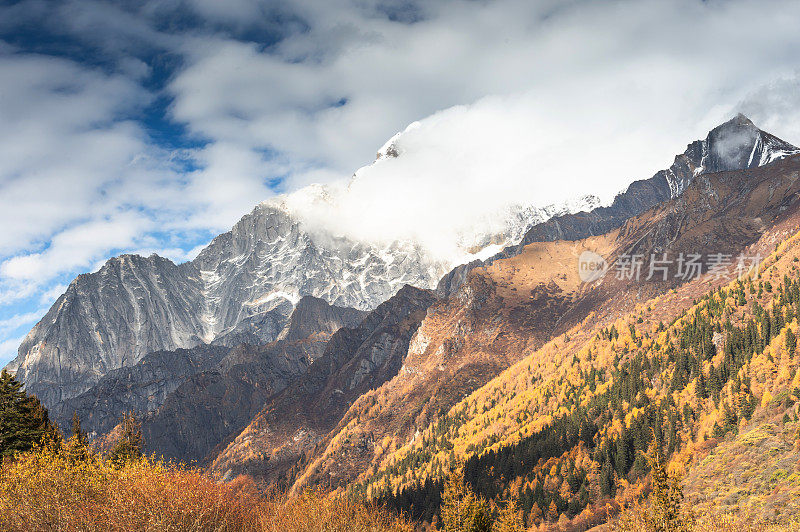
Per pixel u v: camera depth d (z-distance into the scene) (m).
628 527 81.06
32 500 54.41
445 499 103.50
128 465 58.09
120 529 52.44
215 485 59.47
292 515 66.94
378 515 77.19
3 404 91.44
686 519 79.31
